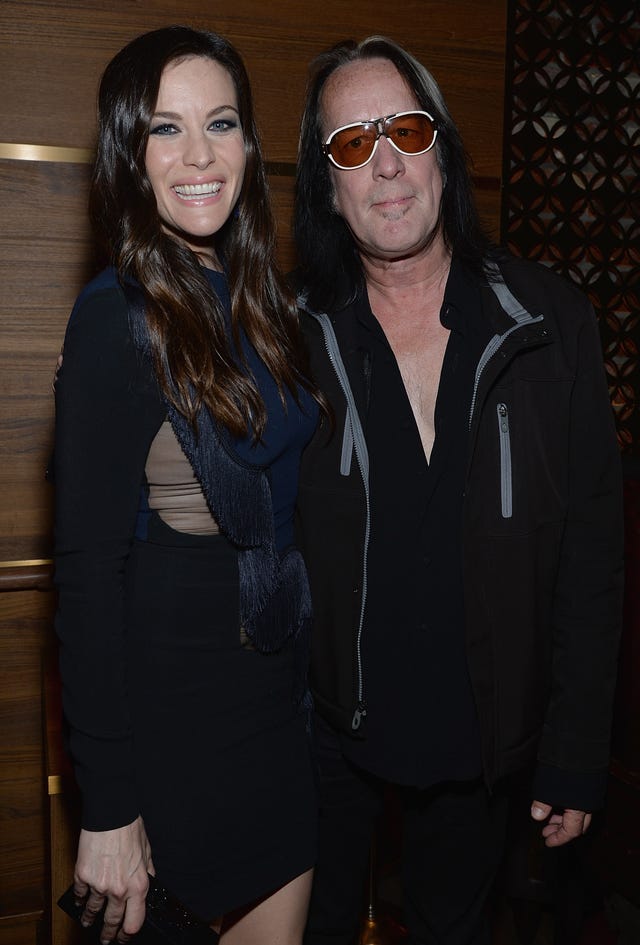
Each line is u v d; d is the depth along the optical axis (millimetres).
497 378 1404
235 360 1255
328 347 1451
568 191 2404
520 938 2109
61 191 2049
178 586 1229
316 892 1723
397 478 1457
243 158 1268
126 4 2014
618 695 1743
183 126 1200
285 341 1362
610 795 1748
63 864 1780
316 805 1406
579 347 1424
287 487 1363
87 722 1159
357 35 2160
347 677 1496
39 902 2299
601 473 1447
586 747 1484
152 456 1209
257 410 1227
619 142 2432
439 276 1481
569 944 1938
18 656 2213
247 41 2096
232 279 1326
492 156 2303
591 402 1428
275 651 1314
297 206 1562
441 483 1441
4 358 2086
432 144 1421
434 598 1454
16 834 2270
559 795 1487
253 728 1294
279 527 1363
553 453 1426
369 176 1406
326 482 1442
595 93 2389
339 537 1447
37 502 2152
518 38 2309
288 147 2156
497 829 1682
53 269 2078
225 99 1224
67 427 1132
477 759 1502
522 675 1460
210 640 1249
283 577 1309
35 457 2137
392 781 1520
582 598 1476
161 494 1227
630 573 1722
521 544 1418
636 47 2393
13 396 2104
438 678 1479
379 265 1461
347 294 1508
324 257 1536
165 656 1226
